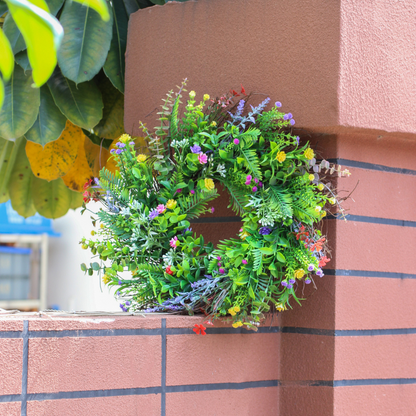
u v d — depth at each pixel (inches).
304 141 79.1
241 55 79.1
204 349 72.3
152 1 98.5
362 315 77.2
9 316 67.8
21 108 85.0
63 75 90.4
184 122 76.3
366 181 79.2
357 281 77.2
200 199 75.5
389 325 79.7
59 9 91.2
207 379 72.2
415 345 82.0
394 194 82.2
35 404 60.2
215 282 70.6
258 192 73.1
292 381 78.7
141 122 80.7
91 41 86.7
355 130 74.1
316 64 72.8
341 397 74.5
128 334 66.6
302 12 74.4
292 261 70.1
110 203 77.0
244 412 75.5
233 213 82.8
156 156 77.6
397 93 76.3
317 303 77.2
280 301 73.4
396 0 76.9
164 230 73.8
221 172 73.0
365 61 73.4
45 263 281.4
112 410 64.7
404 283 81.9
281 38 75.8
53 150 103.5
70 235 293.4
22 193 128.1
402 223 82.9
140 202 76.9
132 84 90.7
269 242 71.1
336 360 74.5
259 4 78.0
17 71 86.2
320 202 72.0
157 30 88.0
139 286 75.6
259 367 77.7
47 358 61.3
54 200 128.3
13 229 258.8
